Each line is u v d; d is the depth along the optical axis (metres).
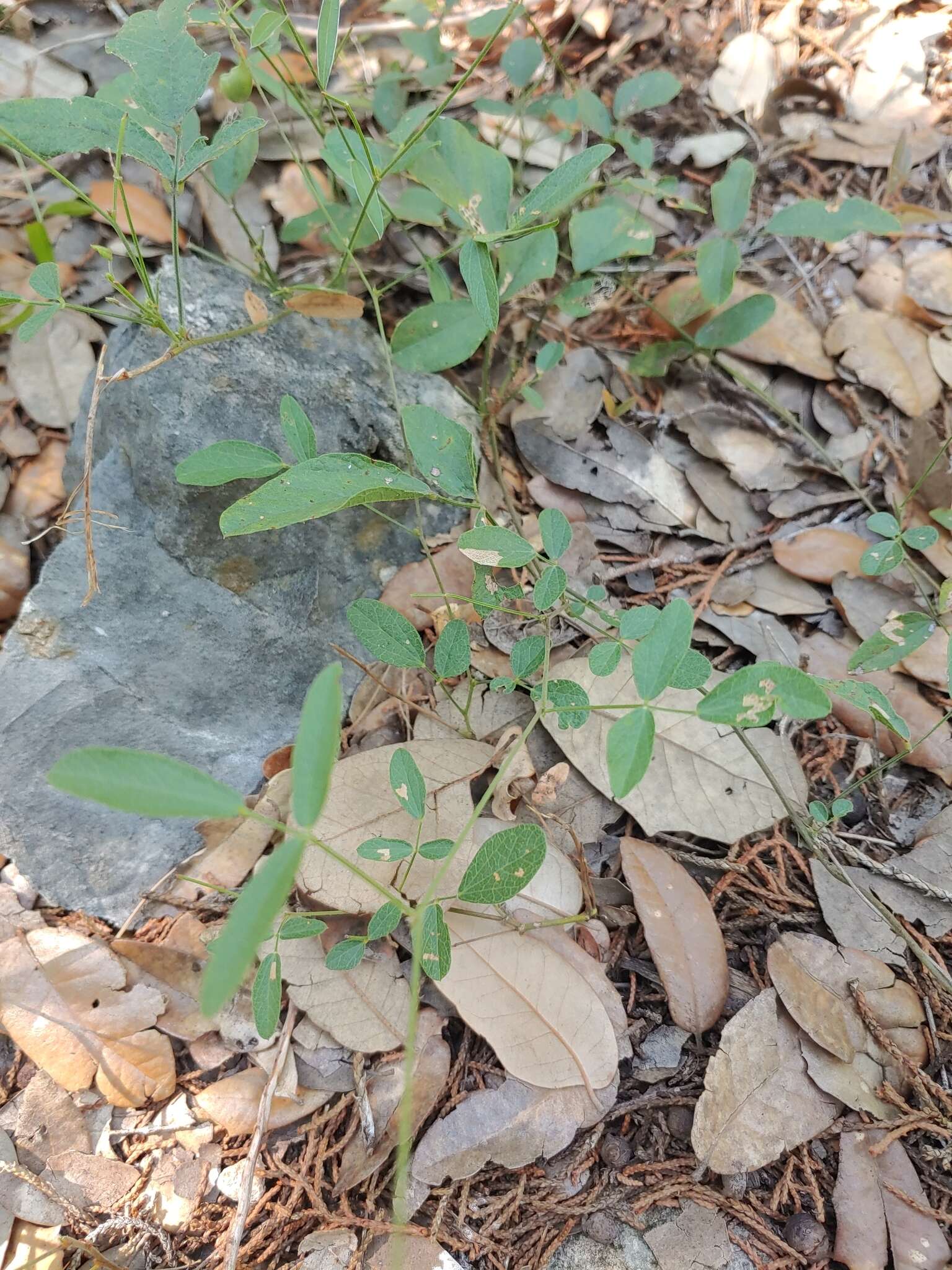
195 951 0.26
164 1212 0.23
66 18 0.38
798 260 0.37
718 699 0.18
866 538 0.32
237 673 0.29
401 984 0.25
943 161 0.39
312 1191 0.23
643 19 0.41
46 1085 0.24
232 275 0.30
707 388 0.35
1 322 0.34
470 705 0.27
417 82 0.39
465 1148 0.23
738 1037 0.24
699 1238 0.22
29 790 0.27
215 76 0.37
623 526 0.32
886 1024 0.24
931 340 0.34
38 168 0.36
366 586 0.31
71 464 0.31
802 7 0.41
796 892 0.27
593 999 0.24
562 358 0.34
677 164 0.39
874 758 0.29
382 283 0.36
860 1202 0.22
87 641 0.28
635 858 0.26
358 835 0.25
